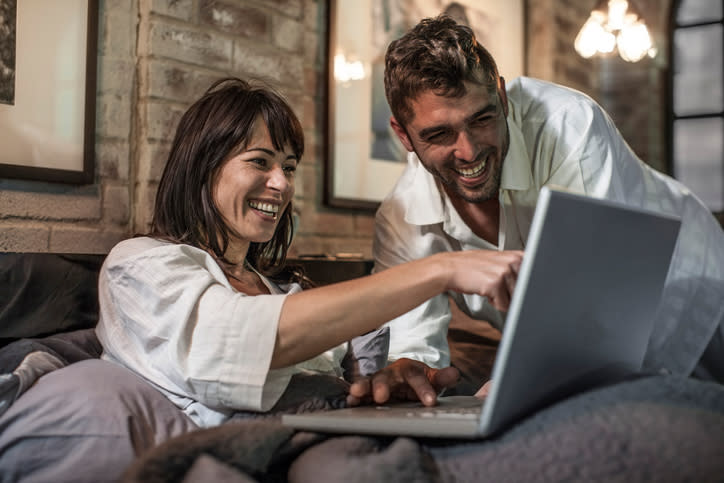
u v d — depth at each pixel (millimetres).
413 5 2865
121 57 1719
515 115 1493
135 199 1742
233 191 1182
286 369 928
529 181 1460
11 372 981
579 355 715
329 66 2479
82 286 1296
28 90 1530
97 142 1675
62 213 1604
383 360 1324
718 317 1550
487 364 1655
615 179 1402
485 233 1572
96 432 869
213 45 1859
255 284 1285
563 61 4062
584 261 659
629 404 631
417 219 1567
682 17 5145
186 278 958
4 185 1504
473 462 667
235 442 705
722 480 557
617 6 3693
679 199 1615
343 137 2553
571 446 619
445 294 1575
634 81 5059
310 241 2438
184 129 1229
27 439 862
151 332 955
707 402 632
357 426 729
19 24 1514
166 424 926
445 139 1250
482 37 3293
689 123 5125
